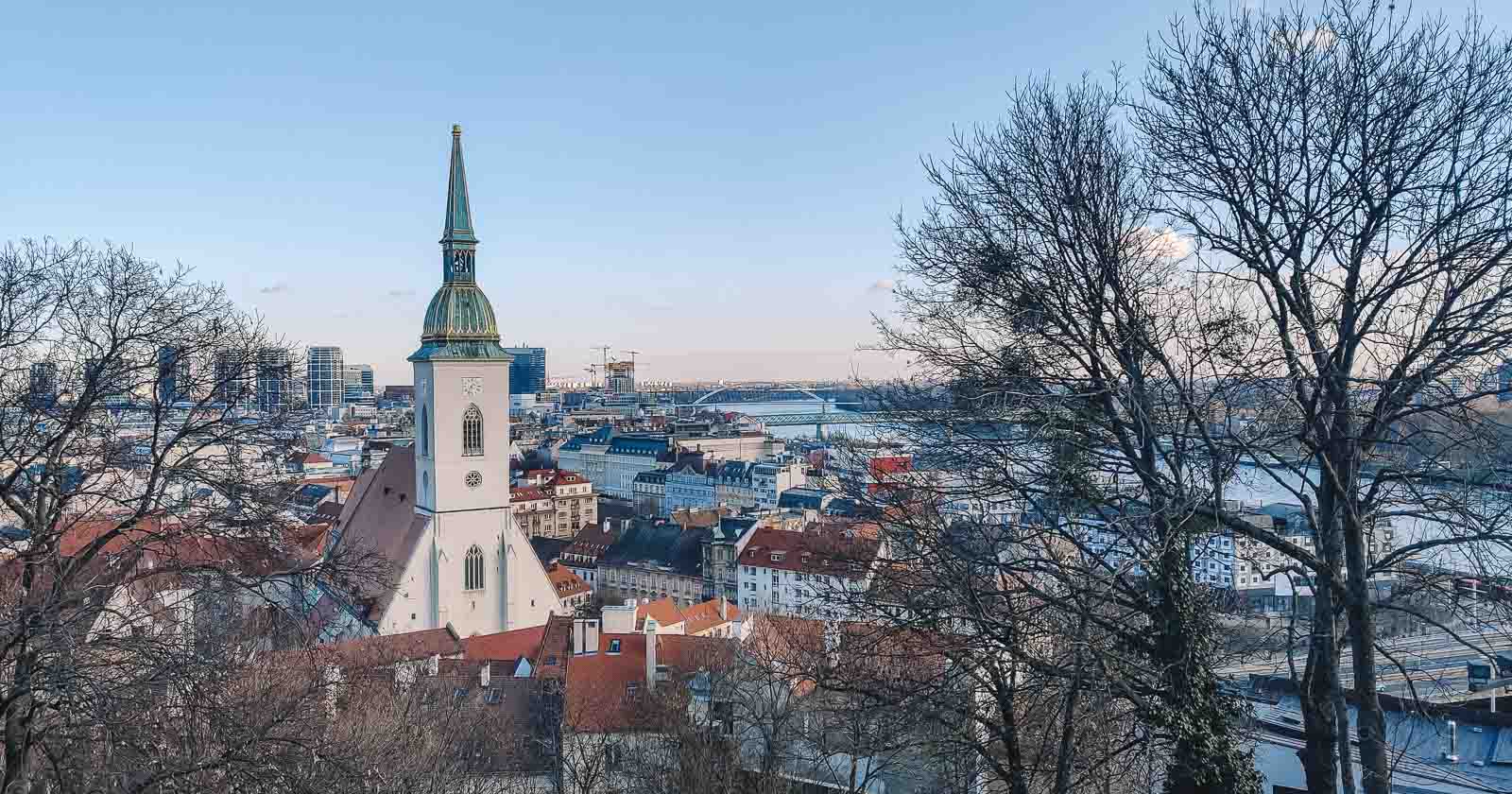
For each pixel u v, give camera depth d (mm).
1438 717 21281
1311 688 18781
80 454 26656
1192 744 19250
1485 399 18391
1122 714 22219
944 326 22891
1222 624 23859
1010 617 20500
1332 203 19047
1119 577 19594
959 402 21703
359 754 33188
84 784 23797
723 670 47125
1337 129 18812
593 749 51188
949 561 20469
